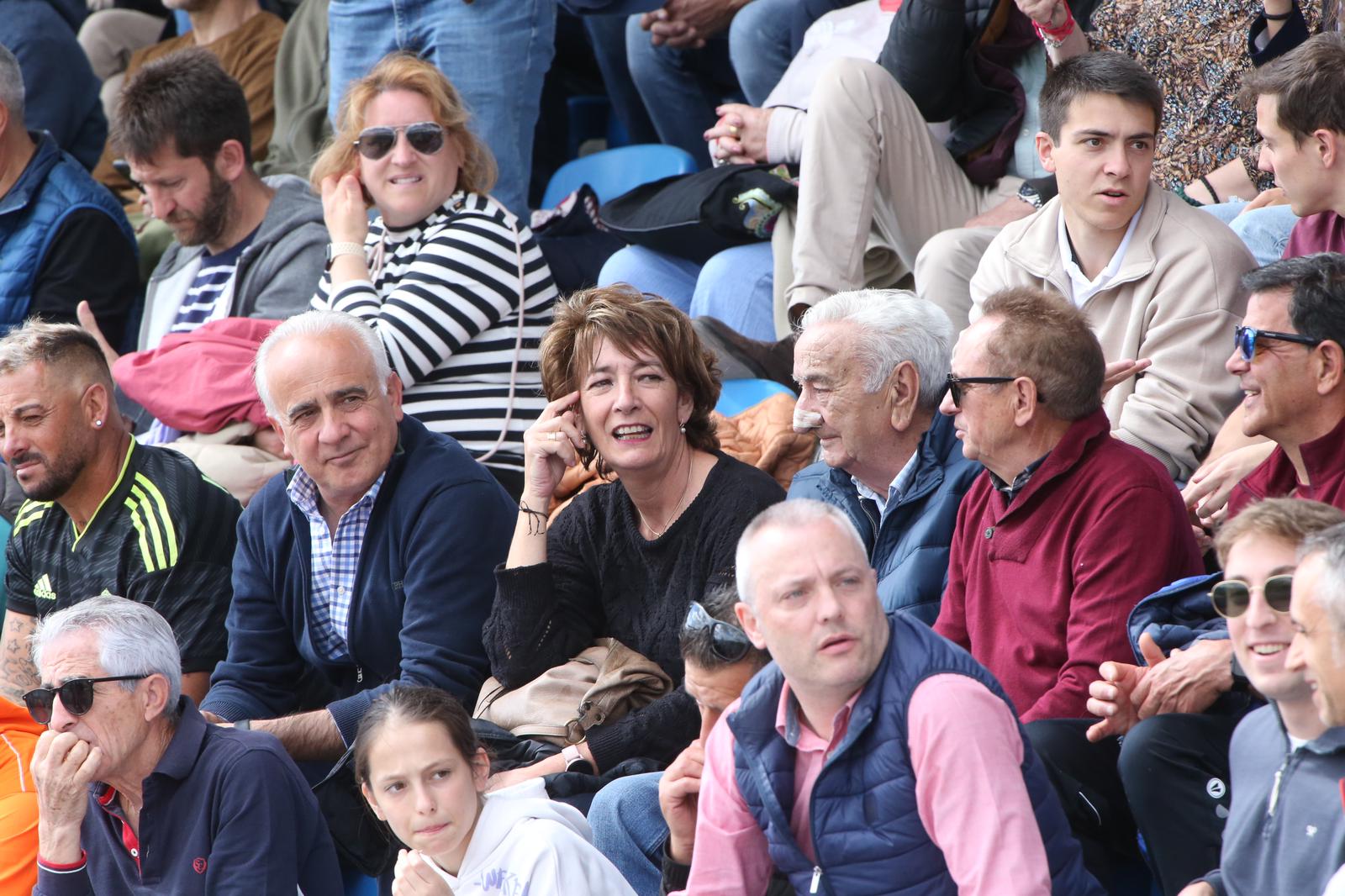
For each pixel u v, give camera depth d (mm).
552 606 14070
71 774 12898
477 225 17562
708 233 20891
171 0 28281
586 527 14430
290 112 26484
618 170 25719
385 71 17844
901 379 13680
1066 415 12344
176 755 12906
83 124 28375
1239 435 14023
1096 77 14945
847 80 19375
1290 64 14812
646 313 13836
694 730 13422
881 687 9719
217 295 20688
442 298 17125
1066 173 15258
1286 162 14938
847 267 19234
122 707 12969
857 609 9617
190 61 20266
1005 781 9336
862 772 9781
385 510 14898
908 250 19859
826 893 10023
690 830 11609
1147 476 12203
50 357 16109
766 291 20578
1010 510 12562
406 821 11852
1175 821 10961
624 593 14219
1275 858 9641
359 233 17891
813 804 9961
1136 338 15312
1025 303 12492
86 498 16406
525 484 14258
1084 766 11719
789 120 21172
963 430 12664
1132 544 11992
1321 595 8977
